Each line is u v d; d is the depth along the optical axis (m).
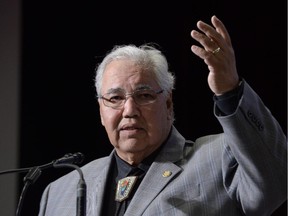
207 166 5.20
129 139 5.41
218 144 5.35
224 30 4.46
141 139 5.41
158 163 5.39
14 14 8.66
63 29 8.87
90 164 6.05
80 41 8.83
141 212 5.09
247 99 4.53
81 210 4.43
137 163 5.55
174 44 8.55
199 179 5.14
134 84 5.39
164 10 8.65
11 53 8.59
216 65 4.39
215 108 4.59
